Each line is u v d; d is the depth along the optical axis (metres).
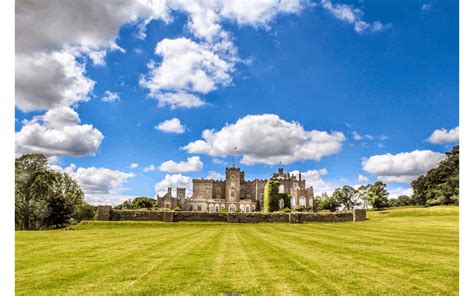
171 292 10.34
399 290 10.21
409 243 20.61
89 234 31.39
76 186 73.88
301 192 108.50
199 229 40.44
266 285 11.02
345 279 11.59
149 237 28.17
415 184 102.75
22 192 55.69
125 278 12.09
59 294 10.23
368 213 69.31
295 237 27.11
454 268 12.95
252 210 108.38
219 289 10.62
